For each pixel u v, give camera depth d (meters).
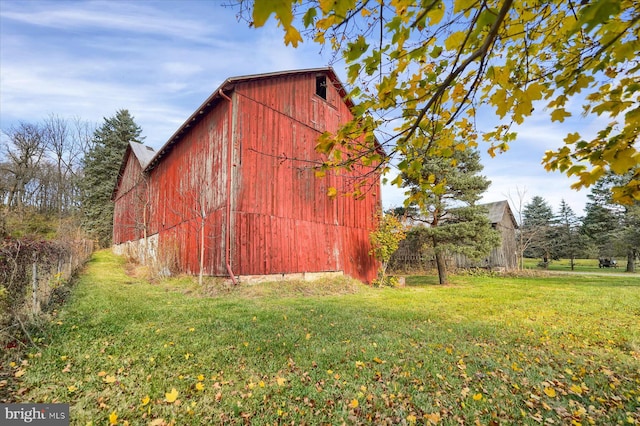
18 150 26.50
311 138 11.12
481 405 2.71
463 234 13.13
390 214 13.57
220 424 2.40
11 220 13.20
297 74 10.85
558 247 28.75
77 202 29.19
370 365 3.49
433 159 12.59
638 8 1.23
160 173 15.12
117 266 14.37
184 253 11.20
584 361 3.76
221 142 9.30
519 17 1.53
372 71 1.69
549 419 2.50
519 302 8.11
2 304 3.62
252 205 9.10
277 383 3.01
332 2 1.11
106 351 3.64
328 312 6.18
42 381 2.88
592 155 1.49
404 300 8.27
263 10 0.90
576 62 1.57
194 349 3.81
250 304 6.73
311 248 10.66
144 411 2.50
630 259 22.58
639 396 2.92
